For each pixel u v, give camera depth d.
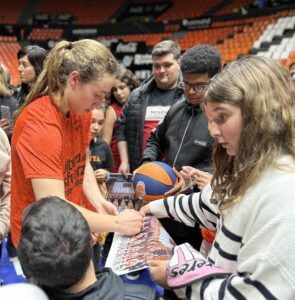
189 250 1.09
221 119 0.95
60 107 1.26
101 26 18.19
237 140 0.96
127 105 3.09
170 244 1.26
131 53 16.19
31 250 0.81
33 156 1.21
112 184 1.90
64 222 0.83
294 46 10.80
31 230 0.82
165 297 1.24
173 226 1.73
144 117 2.93
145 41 16.64
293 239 0.83
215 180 1.16
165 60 2.76
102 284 0.89
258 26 13.70
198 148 1.86
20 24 18.36
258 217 0.89
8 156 1.64
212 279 0.96
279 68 0.95
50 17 18.70
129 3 18.91
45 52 3.19
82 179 1.51
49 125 1.22
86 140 1.48
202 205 1.25
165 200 1.39
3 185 1.67
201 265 1.00
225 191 1.06
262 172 0.92
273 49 11.31
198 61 1.72
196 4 17.64
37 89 1.31
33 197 1.32
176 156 1.92
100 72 1.20
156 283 1.15
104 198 1.65
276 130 0.90
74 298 0.85
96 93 1.24
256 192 0.91
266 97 0.90
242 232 0.95
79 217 0.86
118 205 1.66
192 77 1.75
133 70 15.29
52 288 0.86
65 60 1.23
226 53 13.50
